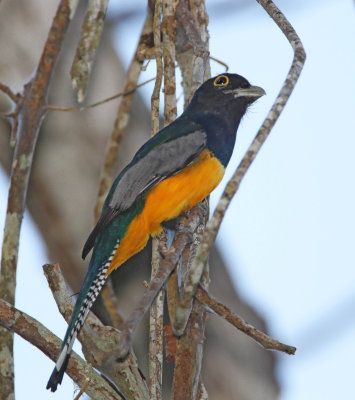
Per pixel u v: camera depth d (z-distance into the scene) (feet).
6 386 27.63
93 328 29.58
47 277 29.50
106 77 43.14
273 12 28.99
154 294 23.38
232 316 26.58
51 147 40.68
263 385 39.09
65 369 27.27
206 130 38.09
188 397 26.40
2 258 29.76
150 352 27.84
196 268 23.70
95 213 38.09
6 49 41.06
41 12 41.91
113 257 36.55
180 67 37.99
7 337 27.99
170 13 33.14
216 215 23.34
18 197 30.30
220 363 38.78
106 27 44.29
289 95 24.99
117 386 27.84
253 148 23.81
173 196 36.52
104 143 41.63
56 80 41.57
